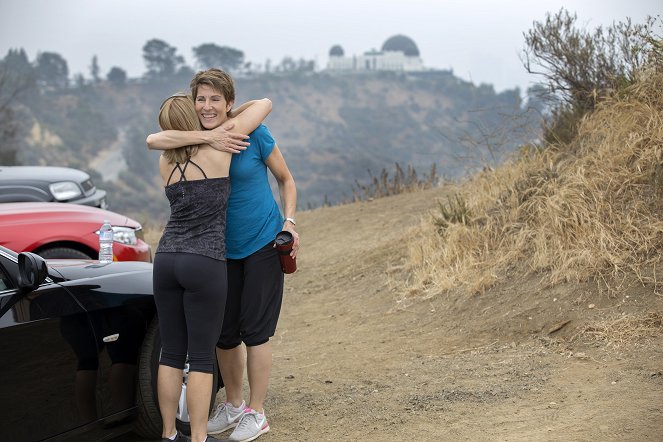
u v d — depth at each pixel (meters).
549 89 9.83
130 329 4.67
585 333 5.94
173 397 4.47
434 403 5.20
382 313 7.88
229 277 4.77
